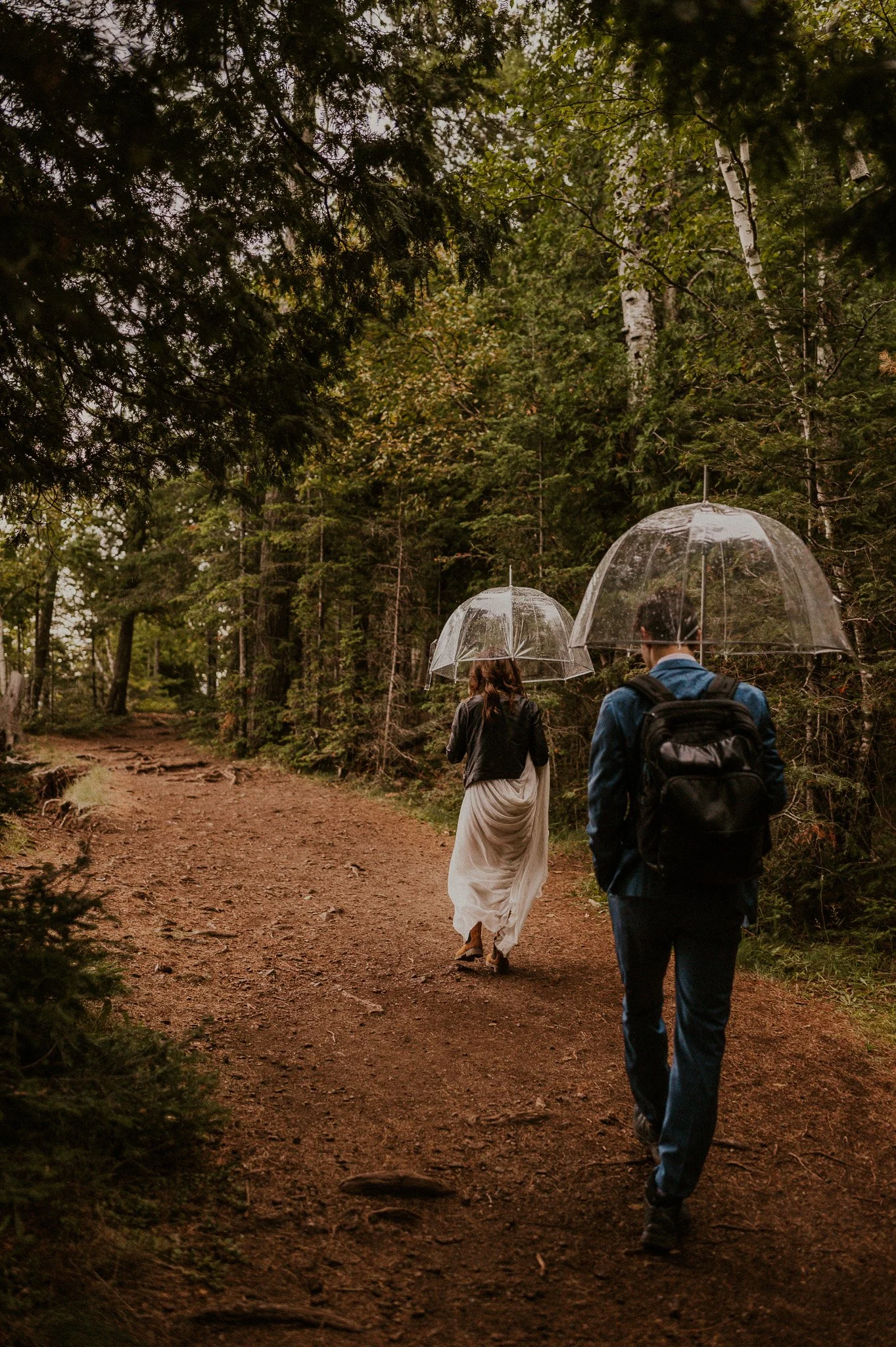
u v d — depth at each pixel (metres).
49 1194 2.25
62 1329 1.85
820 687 5.91
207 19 2.81
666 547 3.46
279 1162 2.89
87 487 4.22
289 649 16.55
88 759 15.17
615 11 2.53
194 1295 2.16
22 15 2.57
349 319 4.25
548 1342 2.12
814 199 5.29
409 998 4.61
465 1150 3.06
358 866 7.93
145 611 24.45
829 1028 4.39
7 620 21.64
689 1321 2.22
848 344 6.05
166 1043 3.13
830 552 5.65
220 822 9.78
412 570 13.69
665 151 9.48
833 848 5.80
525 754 5.07
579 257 12.53
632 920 2.66
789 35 2.45
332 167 3.66
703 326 9.42
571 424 10.28
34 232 2.65
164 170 2.97
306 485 13.54
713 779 2.43
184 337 3.62
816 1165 3.04
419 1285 2.33
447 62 3.67
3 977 2.65
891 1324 2.22
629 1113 3.37
